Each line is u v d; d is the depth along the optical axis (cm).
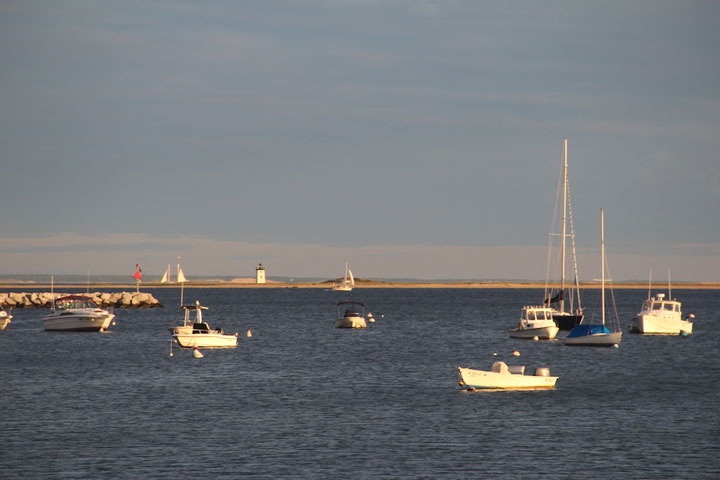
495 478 11275
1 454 12350
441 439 13300
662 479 11256
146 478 11219
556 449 12694
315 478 11238
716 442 13125
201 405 16288
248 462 11975
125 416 15112
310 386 18888
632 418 14938
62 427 14138
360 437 13462
